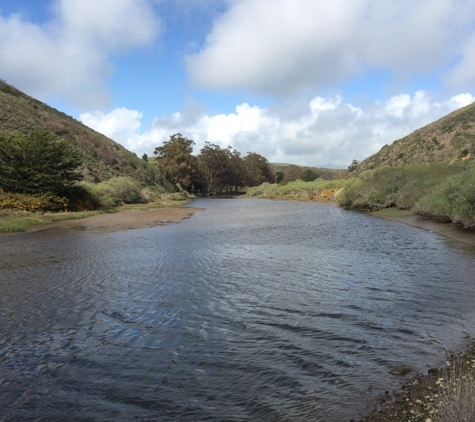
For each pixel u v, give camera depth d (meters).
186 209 32.59
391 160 69.12
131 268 9.54
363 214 24.20
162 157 84.12
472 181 13.77
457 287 7.03
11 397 3.83
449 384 3.28
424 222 17.23
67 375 4.24
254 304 6.48
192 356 4.60
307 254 10.84
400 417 3.17
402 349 4.55
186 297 6.99
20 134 26.83
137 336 5.28
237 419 3.36
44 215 22.91
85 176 36.81
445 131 66.06
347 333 5.11
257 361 4.41
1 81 48.62
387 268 8.80
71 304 6.71
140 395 3.79
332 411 3.38
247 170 102.62
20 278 8.61
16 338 5.29
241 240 13.90
